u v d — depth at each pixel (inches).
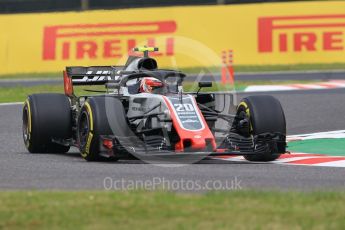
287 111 2378.2
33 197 977.5
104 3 4384.8
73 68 1662.2
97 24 3892.7
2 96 3011.8
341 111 2349.9
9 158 1505.9
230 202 951.6
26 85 3673.7
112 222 852.6
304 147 1684.3
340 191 1052.5
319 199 973.8
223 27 3976.4
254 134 1423.5
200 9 3981.3
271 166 1374.3
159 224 842.2
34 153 1609.3
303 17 3902.6
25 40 4010.8
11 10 4421.8
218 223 844.0
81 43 3907.5
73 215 881.5
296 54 3912.4
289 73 3814.0
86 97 1550.2
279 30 3924.7
